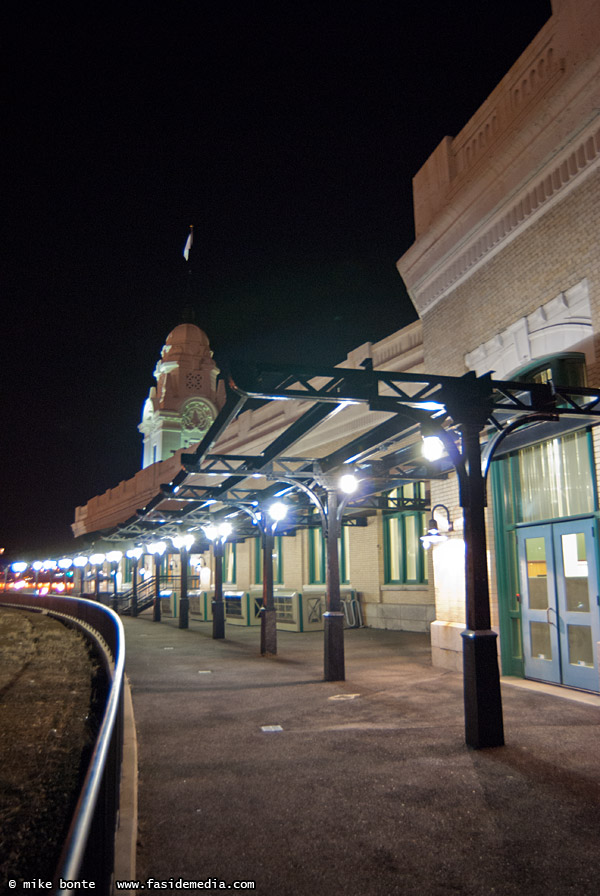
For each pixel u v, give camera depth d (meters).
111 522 50.50
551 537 10.38
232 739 7.58
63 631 22.59
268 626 15.84
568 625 9.98
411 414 7.68
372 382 7.82
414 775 6.11
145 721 8.56
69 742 8.14
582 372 9.95
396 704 9.41
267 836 4.78
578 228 9.57
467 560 7.50
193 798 5.57
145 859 4.41
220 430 9.62
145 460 57.03
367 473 13.02
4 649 17.98
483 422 7.75
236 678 12.13
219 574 20.56
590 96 9.09
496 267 11.51
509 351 11.00
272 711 9.12
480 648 7.16
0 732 8.66
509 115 11.16
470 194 11.78
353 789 5.76
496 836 4.72
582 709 8.66
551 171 10.03
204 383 56.50
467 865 4.29
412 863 4.33
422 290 13.79
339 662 11.70
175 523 22.25
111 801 3.52
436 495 13.09
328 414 9.04
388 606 21.53
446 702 9.48
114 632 12.24
